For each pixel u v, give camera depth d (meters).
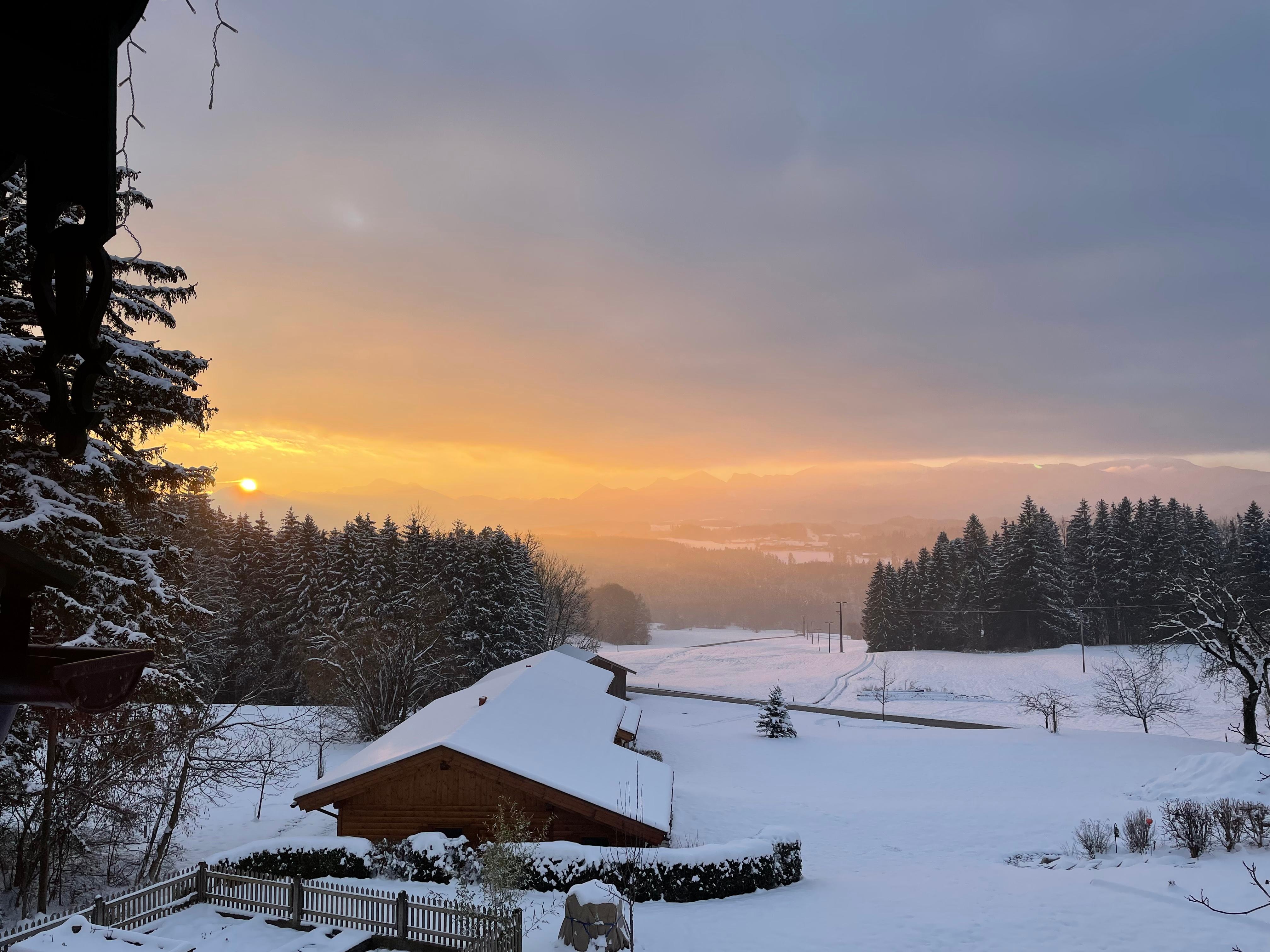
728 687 106.50
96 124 2.50
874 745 57.84
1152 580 105.81
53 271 2.63
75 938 14.81
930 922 17.73
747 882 21.11
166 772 21.41
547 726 28.66
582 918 16.12
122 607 17.88
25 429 17.20
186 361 20.45
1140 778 40.78
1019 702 81.81
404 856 21.14
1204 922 16.16
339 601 61.19
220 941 16.06
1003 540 122.75
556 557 138.00
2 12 2.44
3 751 16.92
